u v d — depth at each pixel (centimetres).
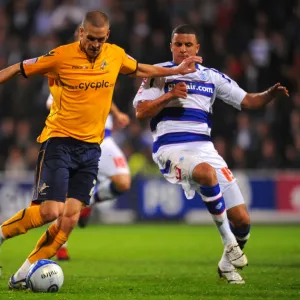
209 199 2383
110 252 3741
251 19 6781
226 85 2608
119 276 2669
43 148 2269
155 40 6309
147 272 2817
